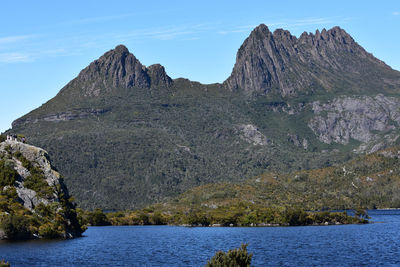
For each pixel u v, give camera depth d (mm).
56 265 137375
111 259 154375
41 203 186000
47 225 182000
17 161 192750
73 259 148250
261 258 158375
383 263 147750
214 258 89875
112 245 191250
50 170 198000
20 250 154500
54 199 191375
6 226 168875
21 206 181125
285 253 169375
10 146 195375
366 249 179500
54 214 188875
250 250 177625
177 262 150375
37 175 191750
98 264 143750
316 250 177250
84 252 162875
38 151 199000
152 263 148375
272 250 177375
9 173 183250
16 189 183000
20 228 172250
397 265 144125
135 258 158250
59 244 174250
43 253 153375
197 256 163250
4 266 91062
